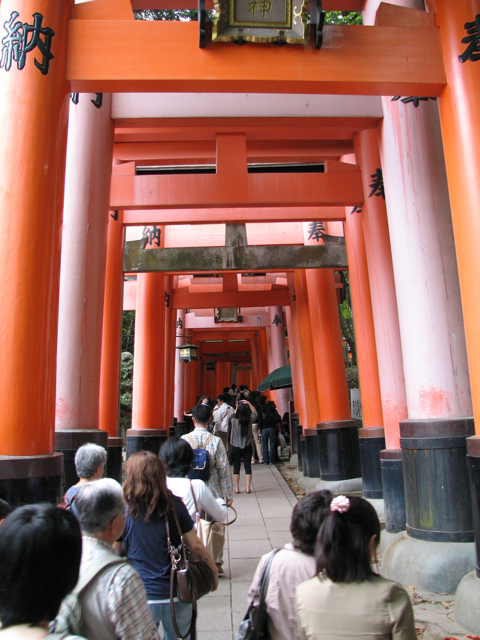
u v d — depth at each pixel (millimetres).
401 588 1860
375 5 6461
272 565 2158
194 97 6812
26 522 1492
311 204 8023
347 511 1927
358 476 9852
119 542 2689
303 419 13758
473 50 4559
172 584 2537
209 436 5336
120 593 1789
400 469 6434
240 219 9703
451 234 5594
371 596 1814
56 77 4395
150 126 7141
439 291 5430
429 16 4898
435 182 5676
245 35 4523
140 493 2654
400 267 5707
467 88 4543
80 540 1573
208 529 4465
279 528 7270
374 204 7695
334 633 1788
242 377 42656
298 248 10352
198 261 10344
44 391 4000
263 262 10344
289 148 9289
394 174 5930
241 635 2094
